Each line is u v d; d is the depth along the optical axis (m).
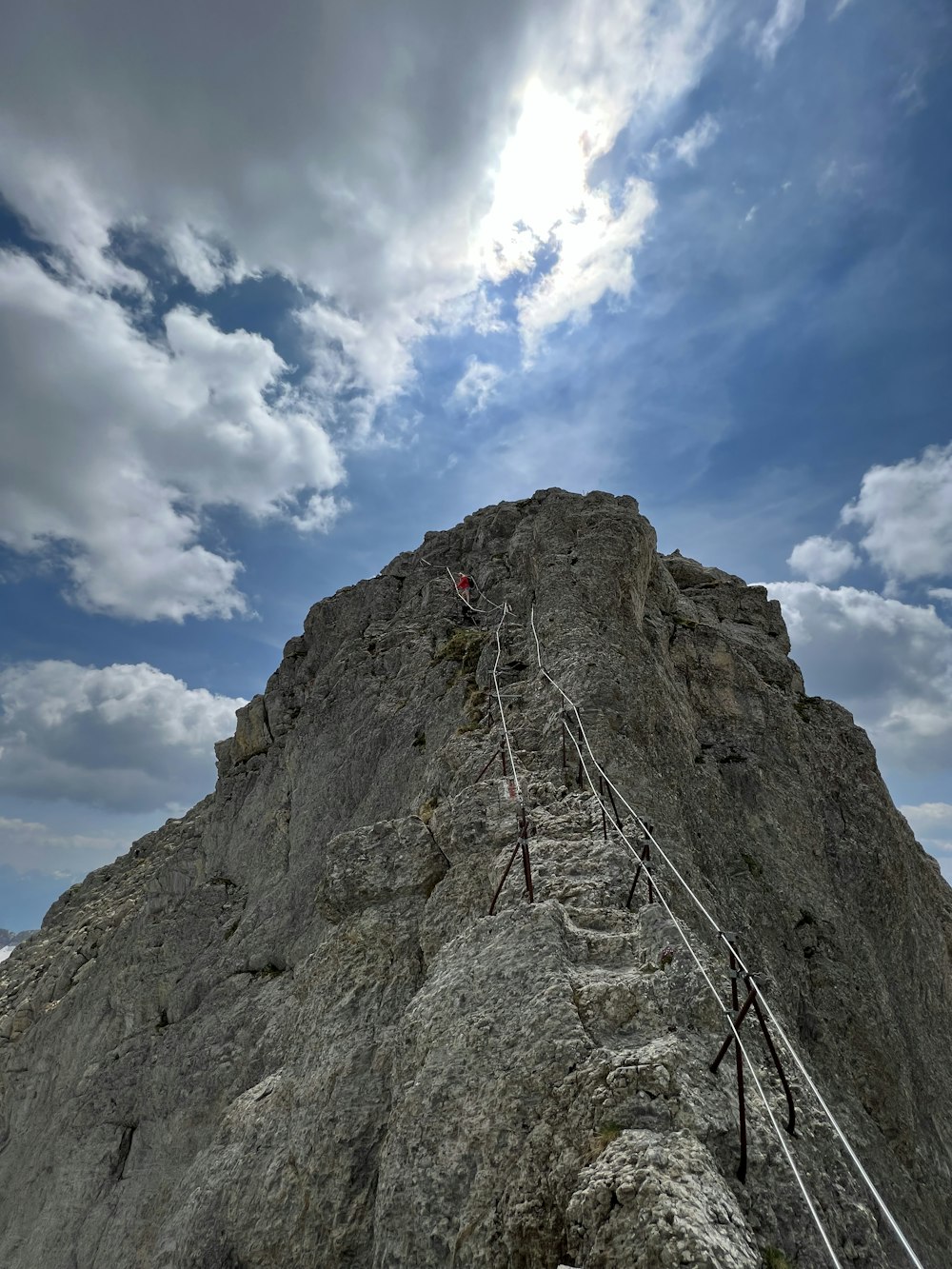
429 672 18.78
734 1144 5.70
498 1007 7.23
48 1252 16.05
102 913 28.88
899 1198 9.25
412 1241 6.20
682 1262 4.41
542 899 8.77
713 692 17.84
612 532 18.75
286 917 17.86
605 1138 5.64
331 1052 9.03
